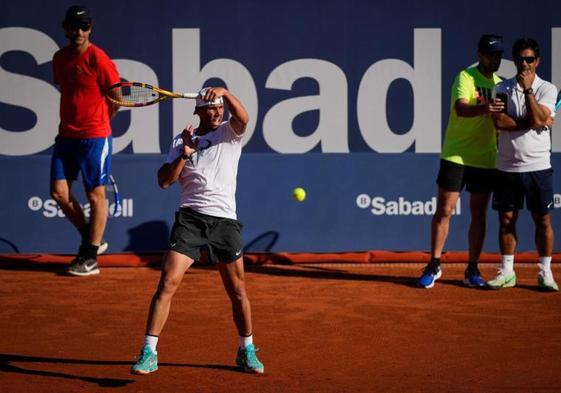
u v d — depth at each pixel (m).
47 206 27.95
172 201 28.17
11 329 19.72
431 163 28.22
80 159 25.30
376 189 28.22
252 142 28.14
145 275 25.89
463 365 16.97
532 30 28.12
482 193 24.00
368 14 28.08
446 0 28.11
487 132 23.75
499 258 27.48
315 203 28.19
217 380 16.00
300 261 27.59
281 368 16.77
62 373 16.44
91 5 27.86
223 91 15.77
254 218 28.12
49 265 27.05
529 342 18.62
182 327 19.83
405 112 28.19
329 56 28.11
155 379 16.06
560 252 28.06
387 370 16.64
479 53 23.62
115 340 18.80
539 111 22.67
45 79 27.84
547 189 23.31
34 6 27.70
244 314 16.27
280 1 28.00
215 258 16.03
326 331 19.50
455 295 23.16
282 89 28.11
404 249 28.28
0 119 27.77
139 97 21.47
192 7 27.92
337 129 28.17
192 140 15.58
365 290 23.78
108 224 28.03
